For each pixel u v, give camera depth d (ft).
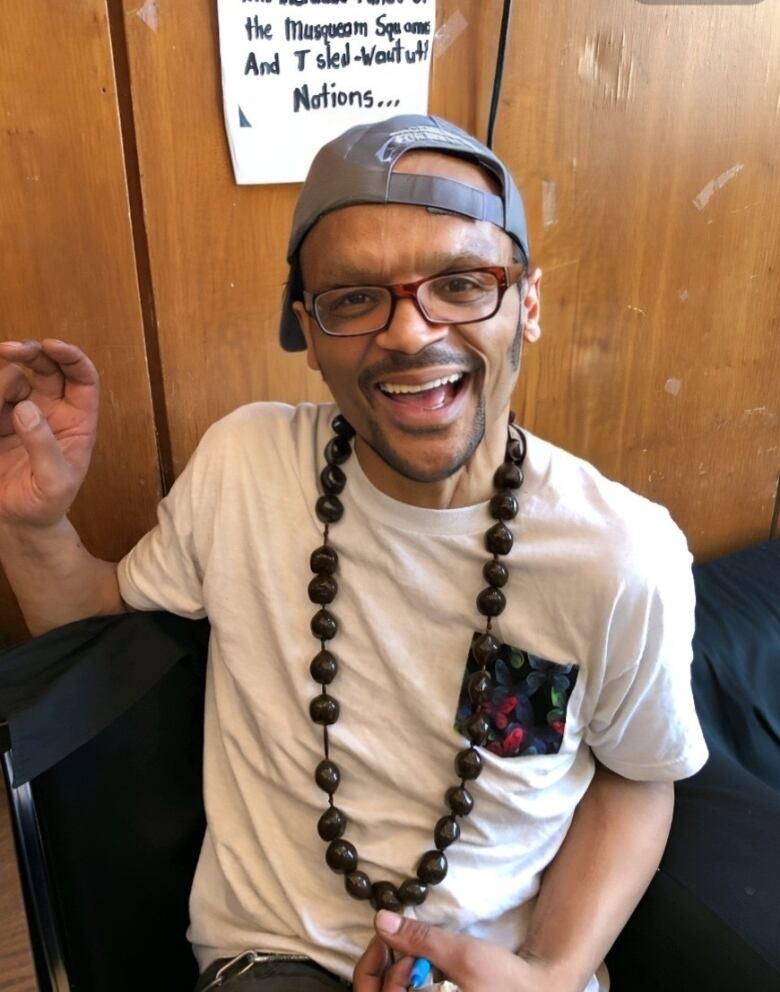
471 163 2.13
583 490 2.46
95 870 2.60
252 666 2.61
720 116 3.48
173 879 2.85
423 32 2.91
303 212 2.17
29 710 2.30
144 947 2.82
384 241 2.04
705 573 4.22
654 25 3.22
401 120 2.18
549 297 3.50
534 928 2.53
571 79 3.19
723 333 3.92
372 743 2.50
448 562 2.43
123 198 2.80
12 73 2.57
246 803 2.62
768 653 3.85
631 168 3.43
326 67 2.84
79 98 2.65
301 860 2.58
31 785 2.35
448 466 2.22
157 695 2.72
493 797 2.46
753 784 2.98
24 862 2.27
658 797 2.72
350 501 2.48
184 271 2.96
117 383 3.02
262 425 2.68
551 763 2.50
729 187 3.63
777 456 4.36
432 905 2.46
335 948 2.48
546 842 2.61
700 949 2.52
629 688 2.44
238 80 2.76
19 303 2.81
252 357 3.16
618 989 2.85
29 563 2.62
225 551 2.59
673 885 2.65
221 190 2.90
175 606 2.73
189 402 3.14
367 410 2.23
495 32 3.02
